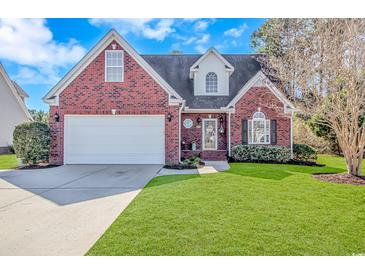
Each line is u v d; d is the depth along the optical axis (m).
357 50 10.42
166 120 14.30
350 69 10.53
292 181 9.52
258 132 16.69
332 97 11.45
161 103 14.27
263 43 30.81
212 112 17.92
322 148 22.27
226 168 12.91
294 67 14.59
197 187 8.36
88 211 6.09
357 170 10.88
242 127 16.69
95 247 4.23
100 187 8.67
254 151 16.08
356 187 8.75
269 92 16.55
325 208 6.31
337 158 19.44
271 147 16.00
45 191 8.13
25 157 13.57
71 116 14.34
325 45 11.35
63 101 14.24
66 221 5.43
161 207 6.27
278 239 4.52
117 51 14.23
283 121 16.56
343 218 5.62
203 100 18.28
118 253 4.05
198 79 18.64
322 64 11.61
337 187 8.68
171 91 14.23
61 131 14.27
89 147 14.39
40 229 5.01
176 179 9.76
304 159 16.69
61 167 13.33
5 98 24.58
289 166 14.05
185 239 4.50
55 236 4.68
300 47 17.73
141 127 14.38
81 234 4.75
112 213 5.93
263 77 16.55
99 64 14.24
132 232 4.79
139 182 9.46
